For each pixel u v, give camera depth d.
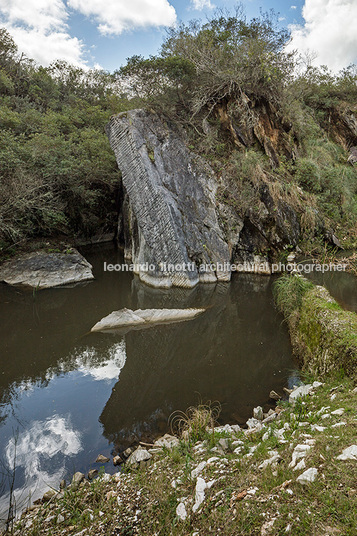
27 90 19.08
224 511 2.12
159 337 6.81
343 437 2.48
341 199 12.29
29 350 6.28
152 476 2.90
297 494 2.03
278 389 4.76
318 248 10.62
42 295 9.39
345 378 3.85
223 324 7.31
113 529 2.30
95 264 12.91
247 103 11.36
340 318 4.71
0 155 10.24
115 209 16.69
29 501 2.91
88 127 17.11
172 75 10.91
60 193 13.13
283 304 7.30
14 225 10.89
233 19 12.25
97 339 6.75
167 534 2.12
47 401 4.69
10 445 3.78
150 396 4.77
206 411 4.25
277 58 11.28
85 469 3.39
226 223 11.03
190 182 11.03
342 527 1.70
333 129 16.95
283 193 11.04
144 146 10.37
